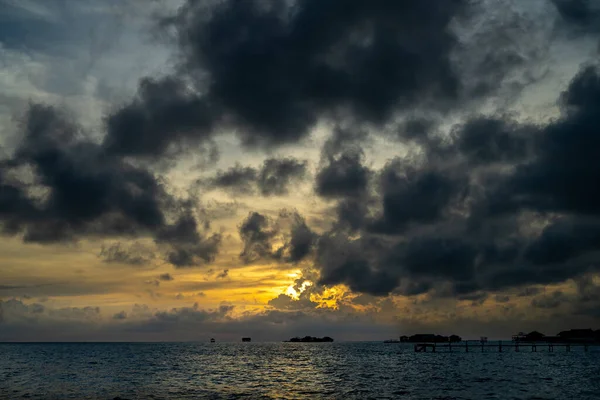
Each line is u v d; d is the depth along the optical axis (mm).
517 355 168500
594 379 79438
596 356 159750
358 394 62250
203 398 59062
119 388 69750
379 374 92750
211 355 187875
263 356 178250
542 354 174375
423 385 72125
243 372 100000
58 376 89938
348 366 118188
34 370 105062
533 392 62562
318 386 72125
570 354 174250
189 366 119312
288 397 59969
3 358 162750
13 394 62656
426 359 147000
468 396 59188
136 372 99688
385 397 59250
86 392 64812
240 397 59969
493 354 176750
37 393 63688
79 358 161875
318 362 136500
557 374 89438
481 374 90312
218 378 86062
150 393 63844
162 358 161875
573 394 60562
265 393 64062
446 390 65375
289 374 94625
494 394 60969
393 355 177000
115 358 162125
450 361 135375
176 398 59094
